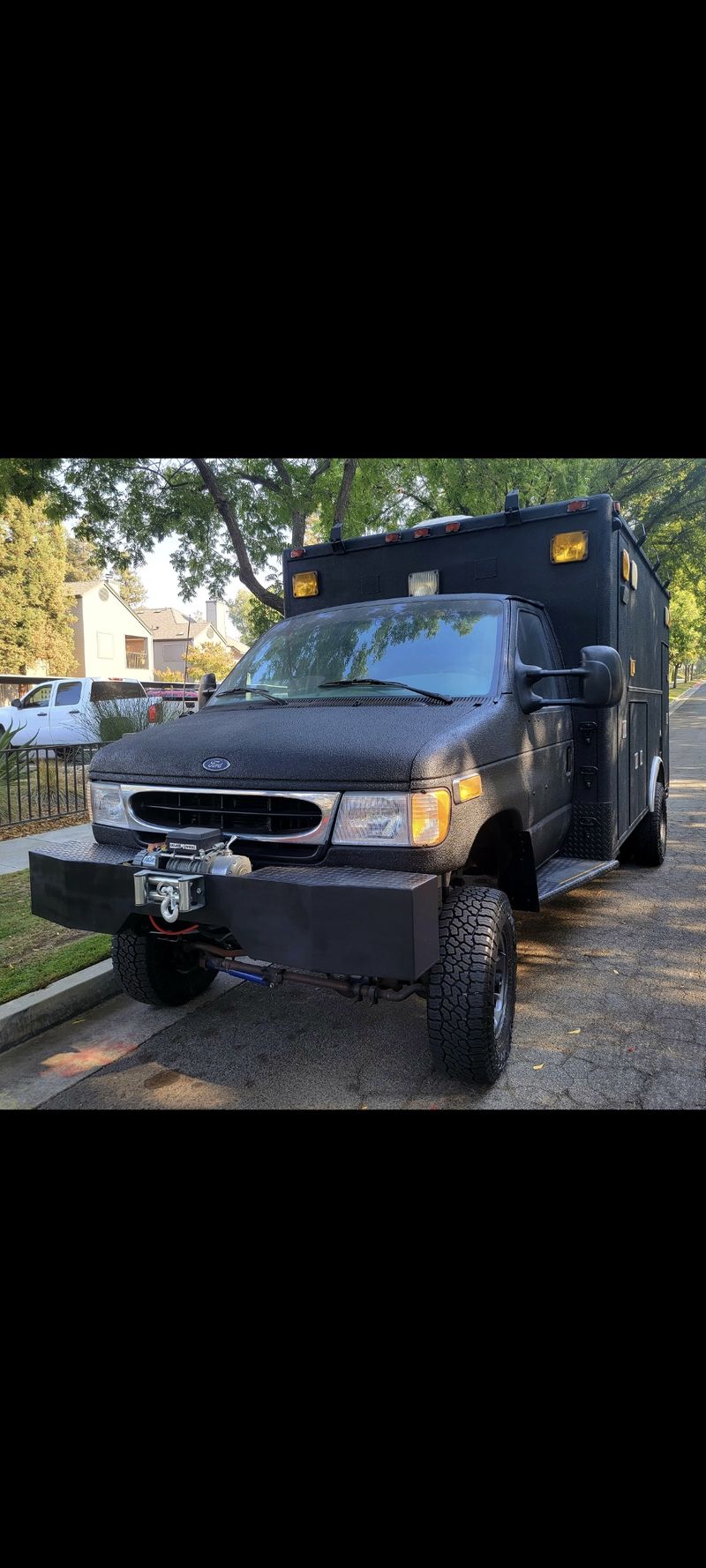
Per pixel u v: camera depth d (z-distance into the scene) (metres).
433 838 3.08
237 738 3.60
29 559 36.31
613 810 5.25
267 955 3.02
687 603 38.34
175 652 57.41
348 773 3.17
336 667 4.34
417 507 17.88
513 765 3.90
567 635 5.12
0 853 8.57
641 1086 3.60
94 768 3.92
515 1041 4.09
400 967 2.79
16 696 28.20
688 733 23.44
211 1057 3.99
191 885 3.13
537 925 6.11
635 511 29.81
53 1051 4.11
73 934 5.66
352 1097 3.57
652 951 5.51
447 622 4.37
